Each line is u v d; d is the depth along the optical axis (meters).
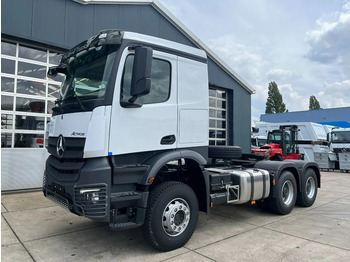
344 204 7.02
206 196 4.37
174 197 3.93
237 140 13.34
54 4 7.85
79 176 3.36
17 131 7.59
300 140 18.86
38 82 8.00
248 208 6.48
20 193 7.38
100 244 4.14
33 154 7.79
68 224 5.03
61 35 7.96
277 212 5.84
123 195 3.51
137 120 3.67
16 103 7.61
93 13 8.55
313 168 7.02
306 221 5.45
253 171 5.44
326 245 4.17
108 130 3.39
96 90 3.57
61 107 4.00
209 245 4.13
